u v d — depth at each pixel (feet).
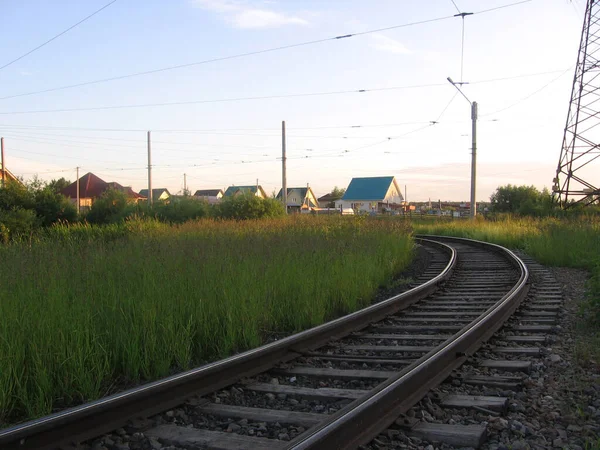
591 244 59.26
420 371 17.20
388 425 14.12
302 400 17.17
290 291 30.22
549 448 13.29
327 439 12.11
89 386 17.22
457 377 18.70
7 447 12.26
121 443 13.80
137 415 15.16
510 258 59.67
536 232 81.10
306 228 63.57
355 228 65.62
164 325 21.53
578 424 14.73
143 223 77.97
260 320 26.21
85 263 31.58
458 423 14.87
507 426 14.62
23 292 23.06
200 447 13.51
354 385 18.66
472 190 129.29
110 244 43.73
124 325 21.17
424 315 31.63
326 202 495.41
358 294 34.68
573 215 105.60
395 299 32.14
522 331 26.99
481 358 21.81
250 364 19.75
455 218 181.78
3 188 112.57
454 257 59.67
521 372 20.02
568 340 24.90
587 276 47.03
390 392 15.03
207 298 25.40
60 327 19.26
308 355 22.25
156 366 19.53
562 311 31.58
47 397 16.58
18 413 16.10
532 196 204.54
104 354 19.31
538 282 43.65
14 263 29.09
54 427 13.20
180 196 133.90
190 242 43.39
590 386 17.83
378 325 28.53
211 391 17.46
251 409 15.87
